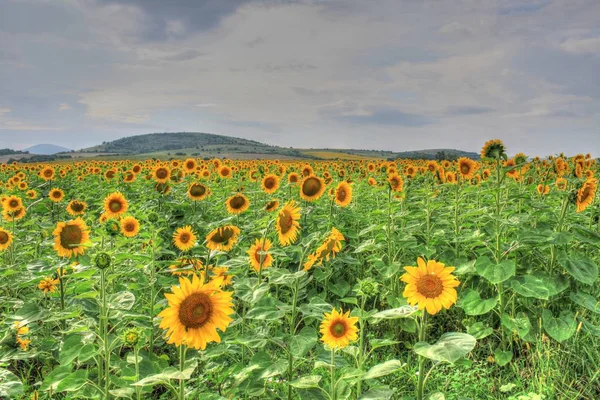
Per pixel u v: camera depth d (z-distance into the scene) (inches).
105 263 158.7
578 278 210.8
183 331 126.3
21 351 185.9
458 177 320.8
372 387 161.9
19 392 149.8
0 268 252.8
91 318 164.2
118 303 160.1
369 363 218.7
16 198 372.8
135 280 238.5
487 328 216.7
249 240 329.4
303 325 270.2
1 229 301.6
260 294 156.2
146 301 248.5
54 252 317.7
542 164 496.7
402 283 284.5
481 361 212.7
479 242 244.2
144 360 171.5
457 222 308.5
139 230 315.9
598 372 190.9
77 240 225.9
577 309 244.8
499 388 199.2
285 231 217.6
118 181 732.0
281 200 472.1
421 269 146.7
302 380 143.4
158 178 460.4
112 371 190.4
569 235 219.8
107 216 357.1
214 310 129.0
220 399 141.6
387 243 286.5
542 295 204.4
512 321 215.6
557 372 195.5
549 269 231.9
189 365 142.2
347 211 377.7
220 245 230.8
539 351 205.6
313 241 196.7
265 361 159.0
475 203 397.1
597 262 290.2
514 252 244.8
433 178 479.8
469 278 253.9
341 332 143.9
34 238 356.2
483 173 486.0
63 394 194.4
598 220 307.9
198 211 443.2
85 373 146.5
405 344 240.4
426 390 198.8
